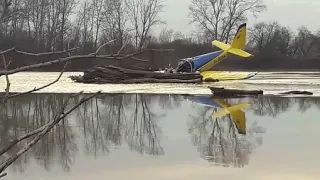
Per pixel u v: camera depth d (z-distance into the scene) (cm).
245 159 1005
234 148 1134
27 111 1942
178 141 1243
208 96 2719
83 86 3316
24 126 1481
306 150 1097
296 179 843
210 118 1741
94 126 1523
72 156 1016
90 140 1236
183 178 842
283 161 981
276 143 1192
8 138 1238
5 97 222
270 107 2114
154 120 1703
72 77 3884
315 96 2681
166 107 2155
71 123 1593
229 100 2483
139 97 2662
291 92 2853
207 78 4062
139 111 2008
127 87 3309
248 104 2253
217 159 1005
